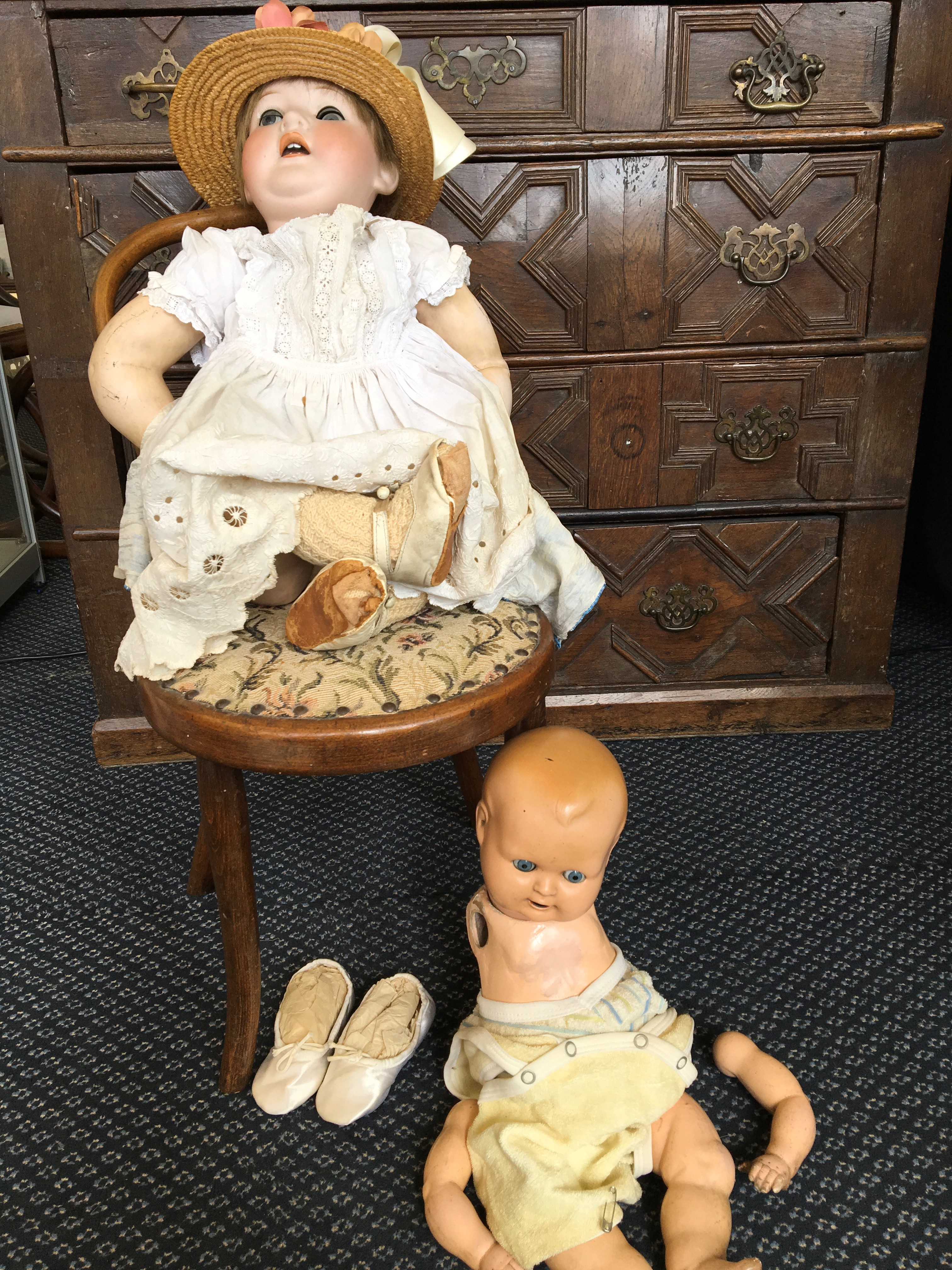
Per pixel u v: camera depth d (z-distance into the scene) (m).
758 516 1.45
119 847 1.35
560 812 0.80
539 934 0.86
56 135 1.19
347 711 0.79
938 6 1.18
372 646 0.86
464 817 1.40
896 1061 0.98
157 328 0.91
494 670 0.86
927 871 1.26
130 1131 0.92
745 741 1.57
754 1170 0.83
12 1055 1.01
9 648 1.97
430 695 0.82
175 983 1.11
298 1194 0.85
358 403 0.92
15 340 2.06
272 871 1.29
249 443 0.80
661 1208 0.81
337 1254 0.80
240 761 0.80
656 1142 0.83
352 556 0.82
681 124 1.23
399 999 1.01
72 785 1.49
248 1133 0.92
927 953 1.12
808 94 1.21
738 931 1.16
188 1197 0.85
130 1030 1.04
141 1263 0.80
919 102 1.22
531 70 1.20
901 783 1.44
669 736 1.58
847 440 1.40
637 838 1.33
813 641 1.54
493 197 1.25
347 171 0.94
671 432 1.38
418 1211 0.84
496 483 0.93
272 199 0.95
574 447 1.38
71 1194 0.86
